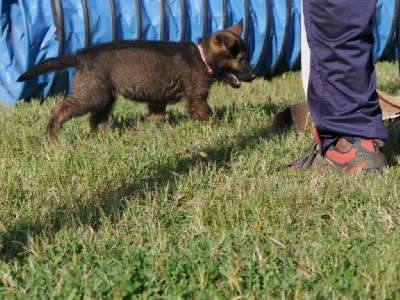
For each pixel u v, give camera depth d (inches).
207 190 155.3
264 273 108.8
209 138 205.2
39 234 132.1
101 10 311.9
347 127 159.2
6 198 153.4
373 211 136.8
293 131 210.5
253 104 267.9
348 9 146.8
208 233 127.6
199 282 107.5
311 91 159.5
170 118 248.8
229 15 346.9
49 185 166.7
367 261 112.6
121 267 112.8
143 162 178.5
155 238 127.7
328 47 152.1
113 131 223.1
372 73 156.3
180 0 332.5
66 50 304.2
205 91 244.1
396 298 97.3
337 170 165.2
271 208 142.3
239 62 256.1
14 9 303.6
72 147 199.0
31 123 243.8
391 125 211.2
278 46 364.2
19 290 107.3
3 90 302.7
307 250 118.4
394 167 169.6
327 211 140.6
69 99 221.1
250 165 174.7
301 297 99.6
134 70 229.6
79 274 110.6
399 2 170.7
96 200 151.4
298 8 375.2
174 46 241.4
